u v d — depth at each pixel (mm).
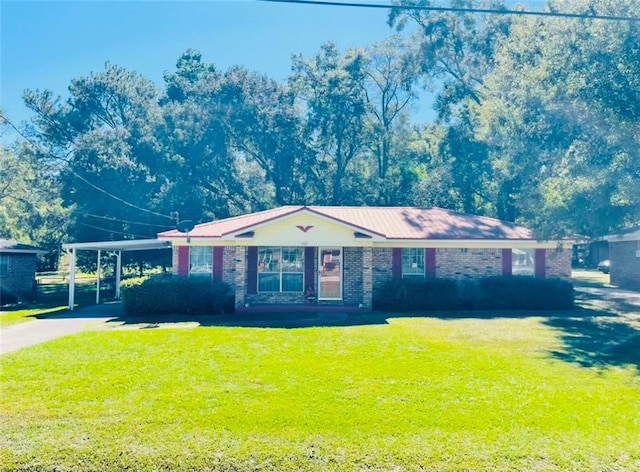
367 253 17750
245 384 7945
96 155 32000
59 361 9516
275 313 17078
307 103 39594
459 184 35125
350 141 40469
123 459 5391
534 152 21531
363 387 7809
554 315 16203
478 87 34938
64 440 5812
